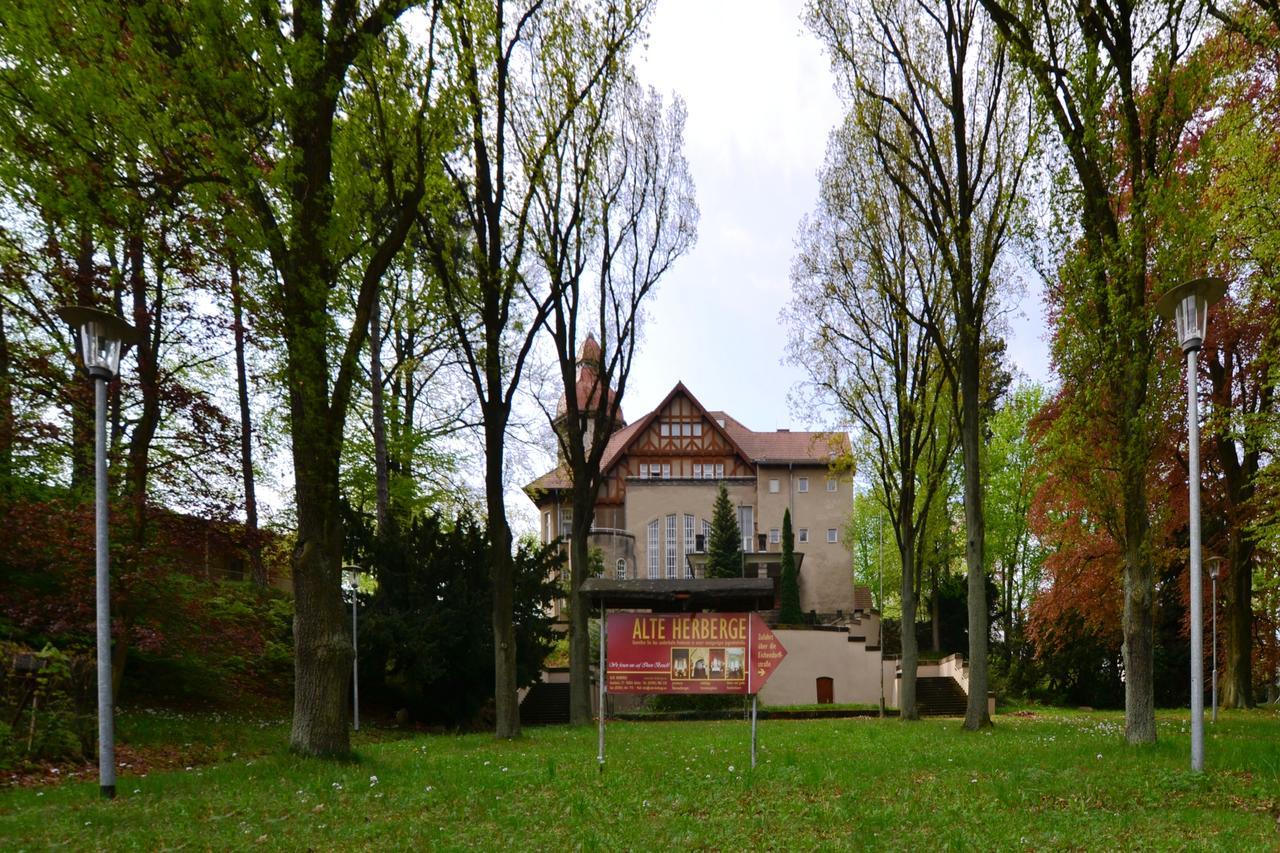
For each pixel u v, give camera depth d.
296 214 11.09
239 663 20.92
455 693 24.39
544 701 34.94
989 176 19.64
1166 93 12.94
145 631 15.38
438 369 32.19
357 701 21.58
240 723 17.77
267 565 24.05
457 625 23.56
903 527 25.55
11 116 11.01
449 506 32.78
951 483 41.94
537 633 26.95
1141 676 13.14
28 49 10.34
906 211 23.06
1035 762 11.13
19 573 14.85
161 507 16.08
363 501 30.00
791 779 9.89
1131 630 13.29
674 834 7.21
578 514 23.17
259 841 6.95
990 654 45.12
